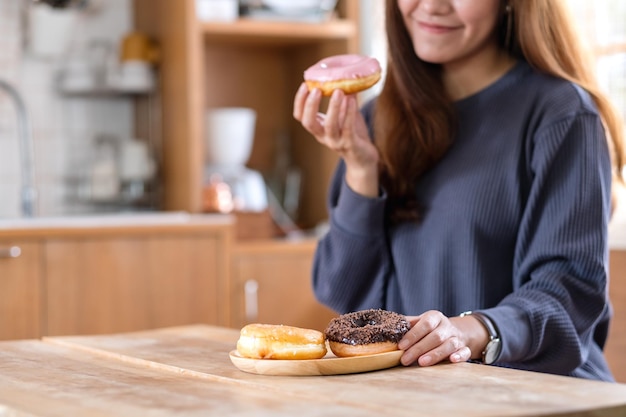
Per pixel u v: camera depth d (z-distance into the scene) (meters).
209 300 3.58
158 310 3.49
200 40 3.77
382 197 2.03
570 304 1.81
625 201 2.90
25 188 3.73
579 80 2.05
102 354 1.72
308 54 4.25
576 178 1.90
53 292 3.34
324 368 1.50
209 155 4.04
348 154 2.01
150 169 4.00
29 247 3.30
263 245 3.67
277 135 4.39
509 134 1.99
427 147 2.03
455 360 1.58
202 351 1.72
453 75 2.09
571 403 1.33
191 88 3.76
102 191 3.97
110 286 3.42
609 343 2.45
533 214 1.92
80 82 4.00
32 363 1.65
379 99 2.10
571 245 1.86
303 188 4.36
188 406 1.35
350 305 2.12
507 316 1.73
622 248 2.43
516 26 2.03
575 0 3.21
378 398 1.37
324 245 2.14
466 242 1.97
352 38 4.01
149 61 4.03
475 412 1.29
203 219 3.59
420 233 2.03
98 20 4.15
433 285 2.00
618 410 1.32
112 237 3.42
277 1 3.92
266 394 1.41
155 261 3.49
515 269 1.93
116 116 4.21
